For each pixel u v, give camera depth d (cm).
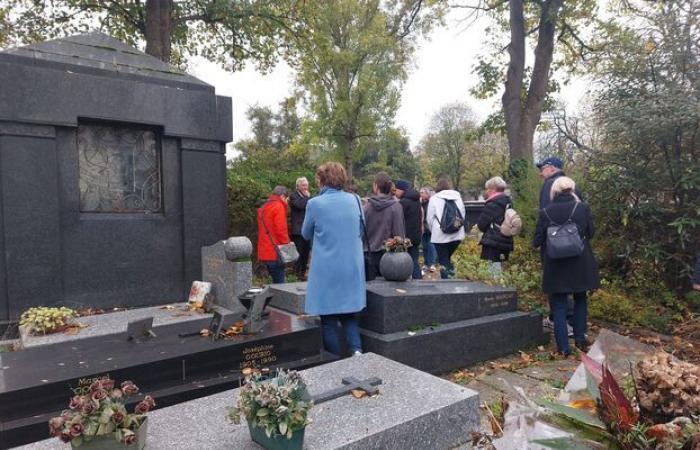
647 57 623
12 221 527
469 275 640
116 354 365
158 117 624
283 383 231
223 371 380
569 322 576
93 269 587
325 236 415
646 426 110
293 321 458
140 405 221
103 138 604
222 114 683
